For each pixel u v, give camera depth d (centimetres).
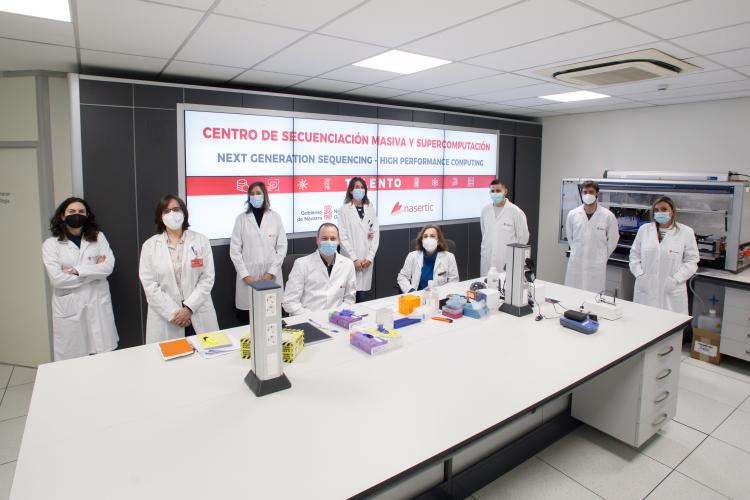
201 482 115
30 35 245
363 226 407
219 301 372
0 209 347
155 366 181
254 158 379
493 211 434
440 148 501
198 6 201
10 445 252
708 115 439
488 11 207
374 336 202
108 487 112
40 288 350
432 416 147
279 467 121
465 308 250
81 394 158
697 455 240
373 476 118
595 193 407
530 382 172
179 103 340
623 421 236
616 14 210
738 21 218
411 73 336
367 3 198
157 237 280
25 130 335
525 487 215
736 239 355
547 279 604
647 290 373
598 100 447
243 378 172
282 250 366
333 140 421
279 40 253
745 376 337
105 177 321
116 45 264
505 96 434
